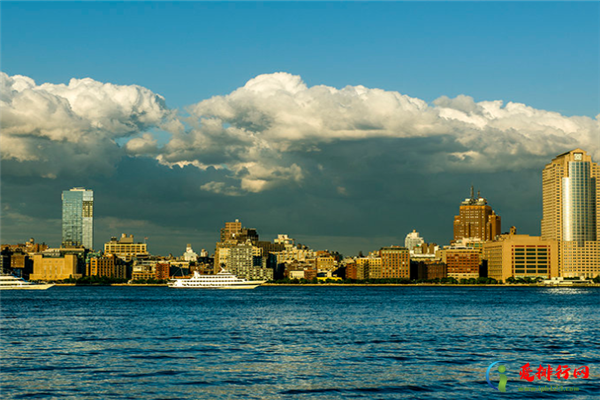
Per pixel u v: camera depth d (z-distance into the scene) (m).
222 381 127.94
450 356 159.75
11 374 134.12
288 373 136.12
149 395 117.19
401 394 118.19
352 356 159.25
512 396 116.75
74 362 148.88
